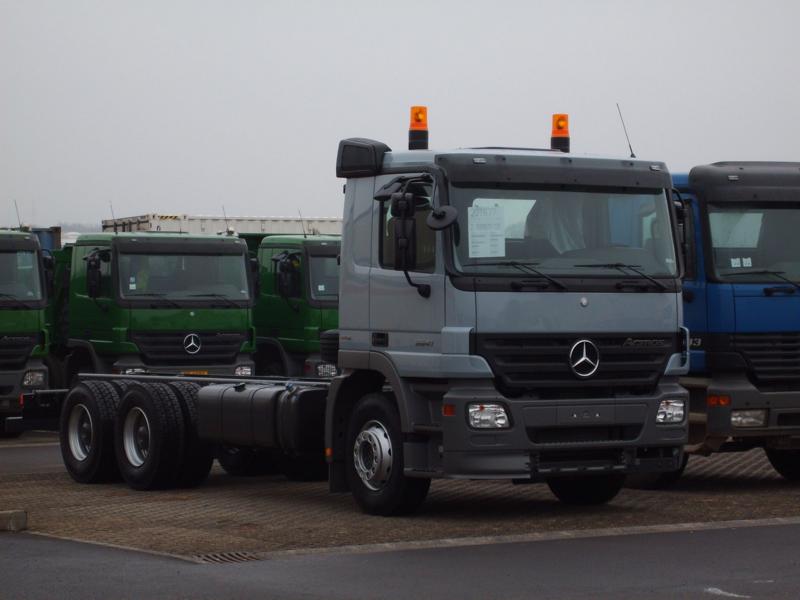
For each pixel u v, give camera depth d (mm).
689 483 18125
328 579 10602
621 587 10195
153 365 26469
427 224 13602
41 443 25594
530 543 12430
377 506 14656
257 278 27906
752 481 18344
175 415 17688
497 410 13648
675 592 9969
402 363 14188
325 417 15617
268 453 19203
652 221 14562
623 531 13172
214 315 27047
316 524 14070
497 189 13922
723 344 16703
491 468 13617
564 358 13938
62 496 17188
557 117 15930
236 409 16828
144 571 10977
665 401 14367
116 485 18594
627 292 14203
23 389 26172
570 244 14125
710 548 12031
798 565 11109
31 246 26531
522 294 13758
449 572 10898
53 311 28609
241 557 11727
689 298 16953
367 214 14852
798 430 16891
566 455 14008
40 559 11594
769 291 16781
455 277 13617
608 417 14023
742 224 16938
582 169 14305
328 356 16188
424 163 14070
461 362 13578
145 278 26609
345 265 15148
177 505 16047
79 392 18922
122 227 36062
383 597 9883
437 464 14117
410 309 14133
